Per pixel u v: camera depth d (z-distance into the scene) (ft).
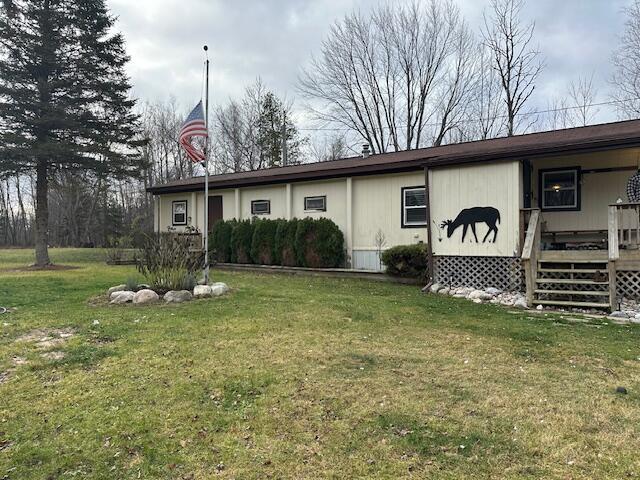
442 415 10.31
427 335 17.33
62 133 44.57
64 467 8.30
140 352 14.60
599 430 9.61
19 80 42.32
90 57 45.80
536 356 14.71
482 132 82.17
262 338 16.42
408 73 84.07
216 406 10.78
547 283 25.36
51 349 14.82
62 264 46.44
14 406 10.73
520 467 8.22
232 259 44.78
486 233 28.37
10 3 41.42
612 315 21.03
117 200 107.14
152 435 9.43
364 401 11.06
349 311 21.45
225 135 111.04
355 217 38.68
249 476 8.03
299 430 9.65
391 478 7.92
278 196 43.96
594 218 31.81
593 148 24.63
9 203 112.16
